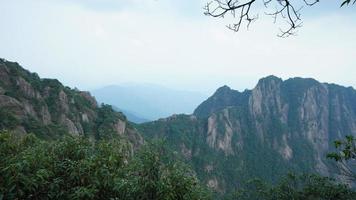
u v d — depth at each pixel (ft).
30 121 264.11
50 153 31.42
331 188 127.85
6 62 320.91
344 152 24.22
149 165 31.24
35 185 26.17
